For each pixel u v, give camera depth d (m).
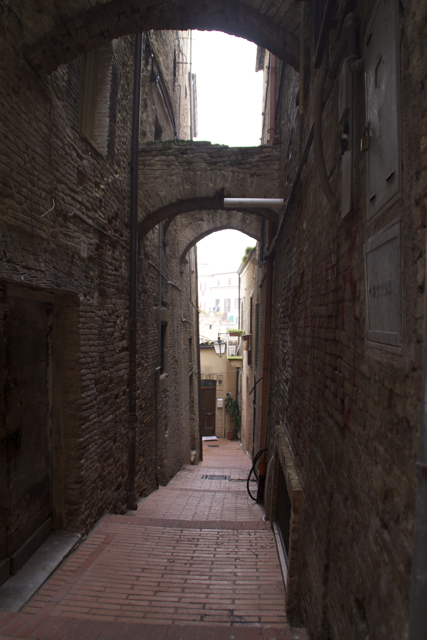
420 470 0.98
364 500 1.70
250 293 14.17
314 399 2.99
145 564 3.78
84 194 4.28
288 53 3.69
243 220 10.34
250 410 13.51
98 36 3.53
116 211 5.34
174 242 10.11
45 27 3.17
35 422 3.83
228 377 20.77
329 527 2.27
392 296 1.42
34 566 3.55
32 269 3.25
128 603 3.15
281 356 5.51
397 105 1.35
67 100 3.88
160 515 5.67
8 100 2.88
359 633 1.62
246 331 16.31
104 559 3.85
